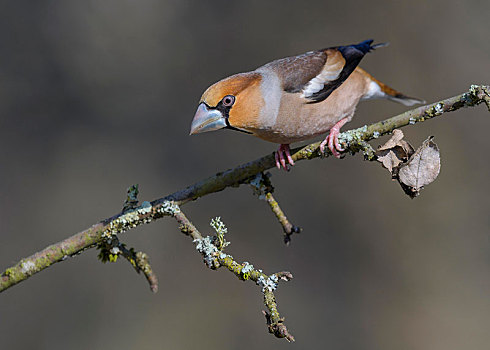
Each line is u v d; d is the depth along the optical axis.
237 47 14.08
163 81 13.98
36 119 13.62
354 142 5.26
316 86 6.66
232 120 6.23
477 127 12.77
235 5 14.22
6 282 5.39
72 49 14.04
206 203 12.91
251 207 12.92
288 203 12.78
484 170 12.55
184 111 13.89
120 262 12.45
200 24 14.25
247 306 12.28
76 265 12.32
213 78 14.00
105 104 13.83
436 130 12.77
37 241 12.88
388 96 7.88
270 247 12.66
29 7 14.05
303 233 12.67
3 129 13.47
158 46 14.17
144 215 5.46
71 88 13.83
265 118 6.36
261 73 6.42
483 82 12.99
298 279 12.38
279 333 4.34
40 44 13.98
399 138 4.79
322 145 5.49
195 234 5.12
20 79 13.73
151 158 13.51
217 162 13.34
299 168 12.95
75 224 13.04
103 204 13.16
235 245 12.67
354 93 7.31
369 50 7.38
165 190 13.27
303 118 6.66
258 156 13.30
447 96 13.04
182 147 13.55
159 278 12.43
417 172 4.69
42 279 12.18
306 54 6.97
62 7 14.21
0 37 13.84
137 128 13.72
